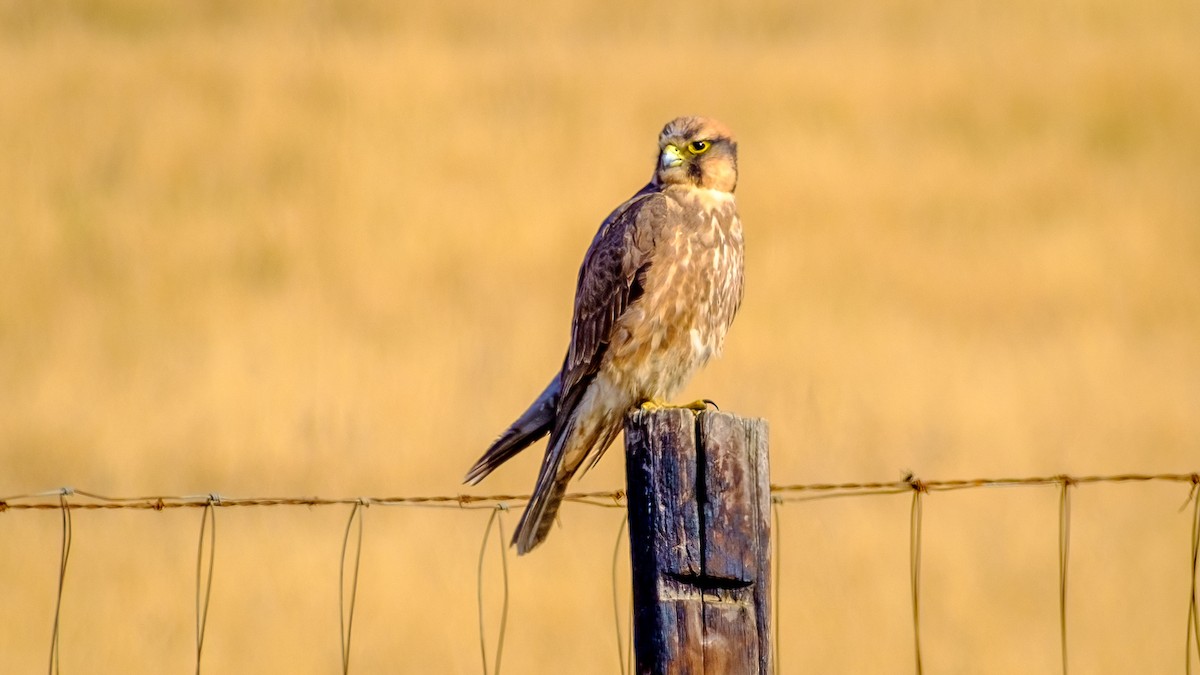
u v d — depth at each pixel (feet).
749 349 63.57
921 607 38.24
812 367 61.21
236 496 48.01
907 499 48.16
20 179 92.73
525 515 24.57
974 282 78.02
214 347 64.03
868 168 100.89
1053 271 80.38
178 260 81.61
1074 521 45.42
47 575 38.55
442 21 142.51
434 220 87.56
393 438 51.67
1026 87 120.88
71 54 118.93
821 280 77.30
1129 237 88.12
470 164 99.81
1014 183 99.60
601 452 26.96
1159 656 36.32
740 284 27.37
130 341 65.98
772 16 147.84
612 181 97.55
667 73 121.49
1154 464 51.26
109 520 44.19
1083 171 103.96
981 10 146.20
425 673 34.71
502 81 118.32
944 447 52.29
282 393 56.65
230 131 102.99
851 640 36.37
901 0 149.79
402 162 99.14
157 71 113.29
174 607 36.91
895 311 72.13
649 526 17.13
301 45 125.90
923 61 126.62
